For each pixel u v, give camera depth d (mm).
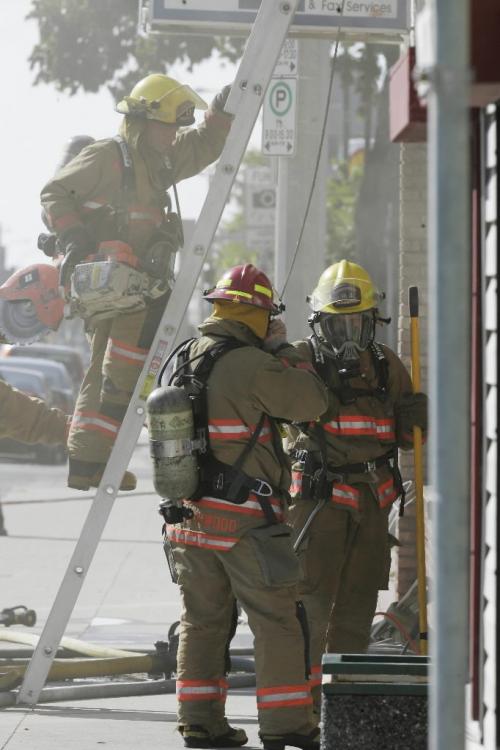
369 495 19562
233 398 17531
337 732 14281
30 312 24188
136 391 21234
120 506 57219
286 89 30109
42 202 22391
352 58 52156
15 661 23219
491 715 12625
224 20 27219
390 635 25344
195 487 17562
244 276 18062
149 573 37562
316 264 30250
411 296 19672
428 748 14125
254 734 19203
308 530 19281
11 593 33562
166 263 22391
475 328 13305
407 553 27359
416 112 12148
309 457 19406
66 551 41625
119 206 22594
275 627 17375
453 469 8703
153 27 27750
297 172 30156
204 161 23688
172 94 22781
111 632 28609
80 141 24188
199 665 18109
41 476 77125
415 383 19656
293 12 20656
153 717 20406
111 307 21922
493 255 12727
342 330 19312
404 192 28297
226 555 17516
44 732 18984
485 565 13016
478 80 11578
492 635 12672
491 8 11492
